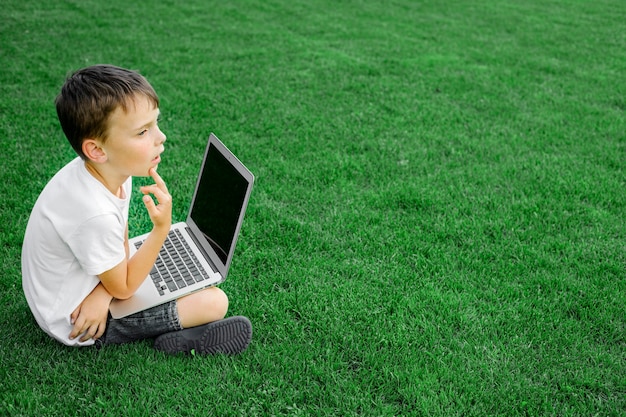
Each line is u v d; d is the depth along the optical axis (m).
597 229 3.64
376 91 5.95
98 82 2.08
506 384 2.48
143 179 4.05
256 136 4.86
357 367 2.58
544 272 3.25
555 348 2.69
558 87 6.32
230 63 6.55
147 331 2.47
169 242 2.89
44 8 8.18
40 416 2.19
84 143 2.12
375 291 3.04
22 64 6.05
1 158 4.16
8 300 2.79
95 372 2.40
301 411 2.29
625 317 2.91
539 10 10.12
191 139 4.70
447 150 4.74
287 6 9.47
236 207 2.48
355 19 8.94
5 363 2.41
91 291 2.34
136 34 7.38
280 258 3.26
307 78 6.23
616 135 5.12
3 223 3.42
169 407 2.27
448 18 9.34
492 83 6.36
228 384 2.37
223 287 3.00
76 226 2.14
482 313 2.92
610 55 7.58
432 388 2.44
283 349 2.59
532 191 4.11
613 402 2.41
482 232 3.60
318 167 4.35
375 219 3.71
